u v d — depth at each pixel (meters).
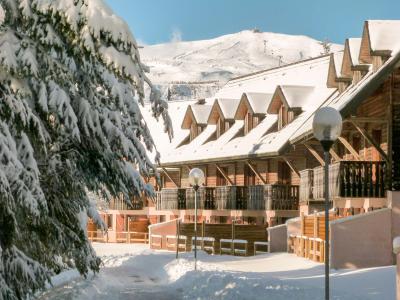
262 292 17.22
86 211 16.53
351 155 32.16
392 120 25.64
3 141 11.66
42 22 12.04
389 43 28.33
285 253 32.72
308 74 44.22
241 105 44.16
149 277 24.56
